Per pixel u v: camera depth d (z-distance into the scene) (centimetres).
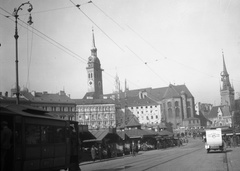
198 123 16650
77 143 2291
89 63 19675
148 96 18612
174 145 8894
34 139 1670
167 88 18388
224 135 5819
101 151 4409
